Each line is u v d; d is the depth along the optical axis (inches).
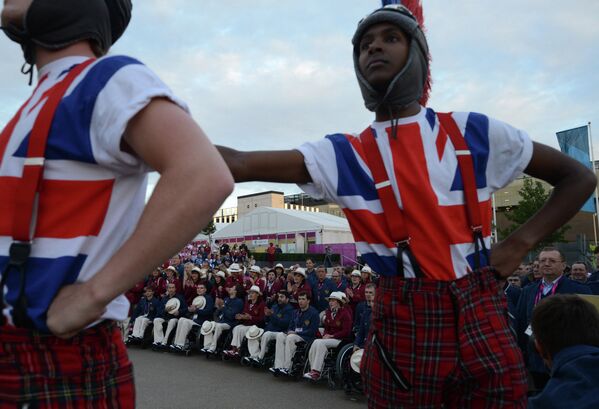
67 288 33.4
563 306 71.4
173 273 397.4
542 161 57.9
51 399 33.9
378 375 53.7
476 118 57.1
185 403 236.1
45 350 34.1
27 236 33.1
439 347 50.5
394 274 53.9
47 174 33.9
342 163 56.5
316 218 898.1
